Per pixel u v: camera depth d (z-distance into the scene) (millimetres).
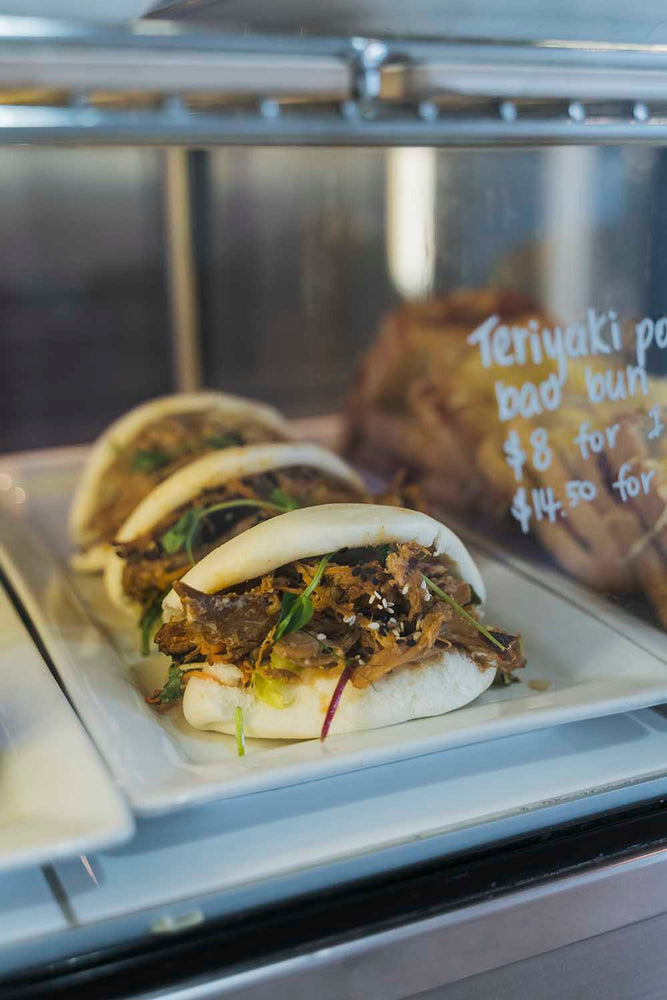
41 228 805
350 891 299
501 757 343
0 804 309
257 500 436
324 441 592
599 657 388
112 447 526
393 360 571
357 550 367
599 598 422
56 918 282
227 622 353
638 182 428
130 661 413
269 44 286
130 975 275
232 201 717
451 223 573
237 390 711
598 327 411
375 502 438
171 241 721
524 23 306
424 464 521
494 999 304
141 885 293
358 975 287
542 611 419
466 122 317
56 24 268
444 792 327
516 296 539
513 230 540
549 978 310
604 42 322
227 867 299
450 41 311
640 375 398
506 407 438
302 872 297
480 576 392
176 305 734
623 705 351
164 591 420
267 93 286
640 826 322
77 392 794
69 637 420
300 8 290
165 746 343
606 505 409
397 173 618
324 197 682
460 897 298
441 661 360
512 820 316
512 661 370
